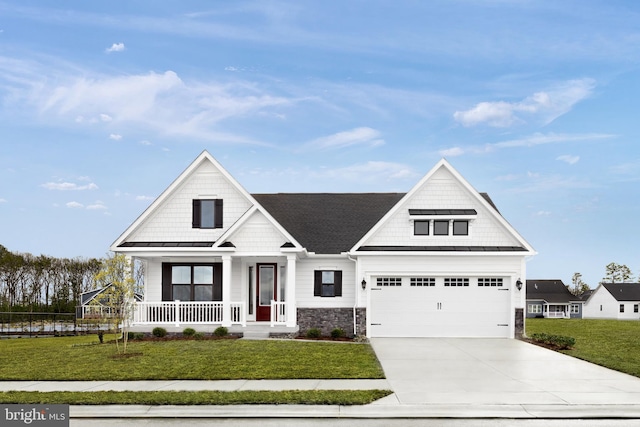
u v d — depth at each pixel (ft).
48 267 189.57
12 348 71.72
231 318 80.89
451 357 58.90
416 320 78.95
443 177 82.12
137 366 52.06
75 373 49.11
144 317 79.00
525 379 46.37
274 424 34.22
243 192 80.48
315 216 93.09
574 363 54.95
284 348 62.90
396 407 37.11
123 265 67.56
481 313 78.59
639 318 252.21
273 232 79.00
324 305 83.82
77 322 130.62
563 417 35.29
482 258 78.69
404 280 79.66
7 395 40.63
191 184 82.28
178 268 83.25
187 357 56.59
